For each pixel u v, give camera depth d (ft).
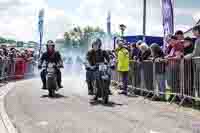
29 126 25.03
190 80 33.53
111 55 52.34
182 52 36.32
